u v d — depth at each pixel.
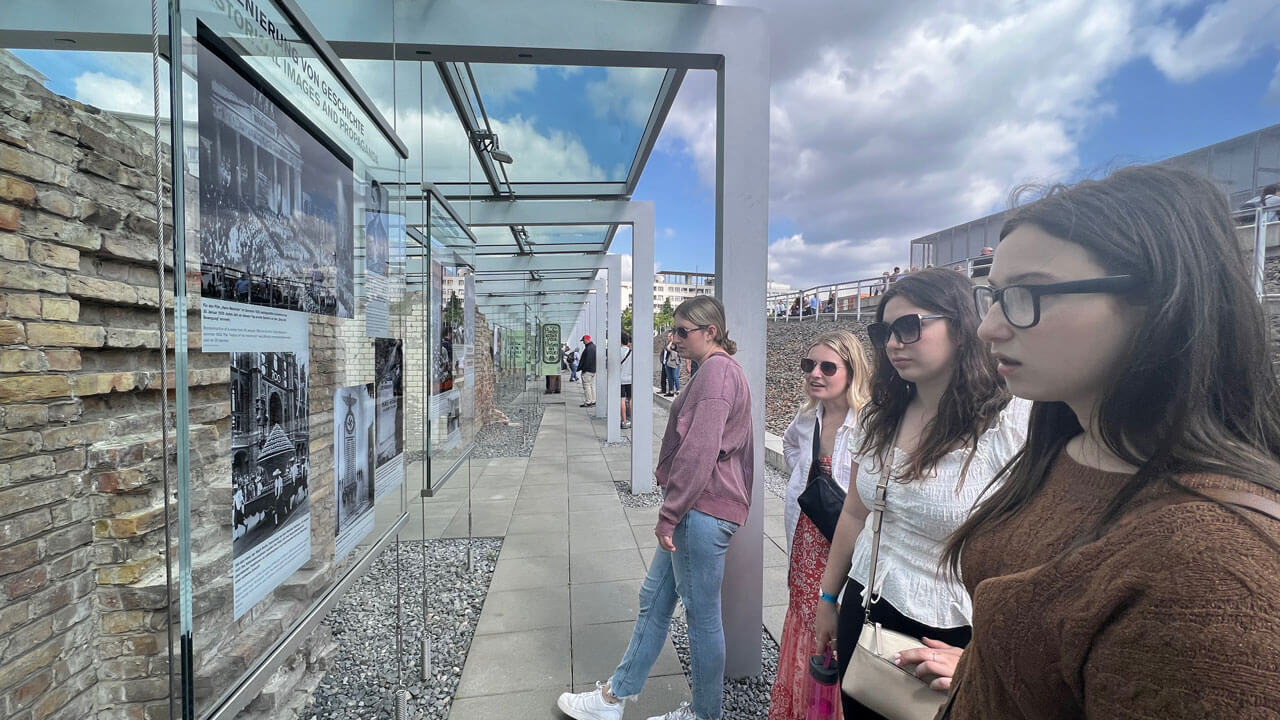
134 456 1.76
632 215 5.68
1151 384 0.52
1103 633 0.49
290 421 1.36
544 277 10.74
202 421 1.02
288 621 1.37
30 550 1.50
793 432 2.32
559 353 18.58
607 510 5.29
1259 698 0.39
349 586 1.66
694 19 2.33
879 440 1.39
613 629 2.97
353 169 1.78
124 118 1.99
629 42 2.30
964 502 1.15
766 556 4.11
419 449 3.39
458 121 3.51
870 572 1.31
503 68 2.93
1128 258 0.52
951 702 0.78
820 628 1.53
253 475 1.20
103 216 1.72
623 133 3.94
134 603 1.72
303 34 1.42
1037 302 0.59
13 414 1.46
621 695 2.12
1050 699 0.56
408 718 2.24
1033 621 0.56
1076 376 0.58
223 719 1.06
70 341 1.62
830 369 1.88
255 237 1.20
